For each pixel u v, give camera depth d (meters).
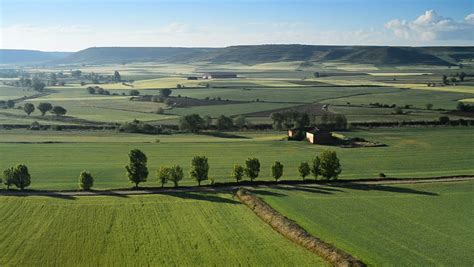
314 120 197.12
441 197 101.19
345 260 67.69
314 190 106.81
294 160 137.62
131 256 71.06
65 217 87.56
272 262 68.81
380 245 74.81
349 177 118.62
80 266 68.00
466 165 132.12
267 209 90.38
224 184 111.19
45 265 68.38
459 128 190.12
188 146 157.75
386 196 101.81
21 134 177.75
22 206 93.81
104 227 82.56
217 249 73.25
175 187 109.19
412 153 146.88
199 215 88.88
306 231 80.19
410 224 84.50
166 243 75.69
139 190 106.69
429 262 68.81
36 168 127.00
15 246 74.75
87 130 189.62
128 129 186.25
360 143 162.62
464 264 68.19
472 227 83.12
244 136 177.75
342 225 83.75
